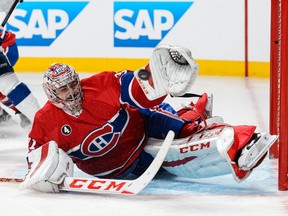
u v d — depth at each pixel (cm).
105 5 1689
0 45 1053
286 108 770
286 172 795
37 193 808
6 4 1060
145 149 833
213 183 841
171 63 740
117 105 786
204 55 1656
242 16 1630
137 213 731
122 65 1700
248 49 1636
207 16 1639
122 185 773
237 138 764
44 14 1725
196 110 927
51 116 793
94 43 1708
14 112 1170
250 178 857
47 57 1741
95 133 795
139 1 1664
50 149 792
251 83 1577
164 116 843
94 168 833
